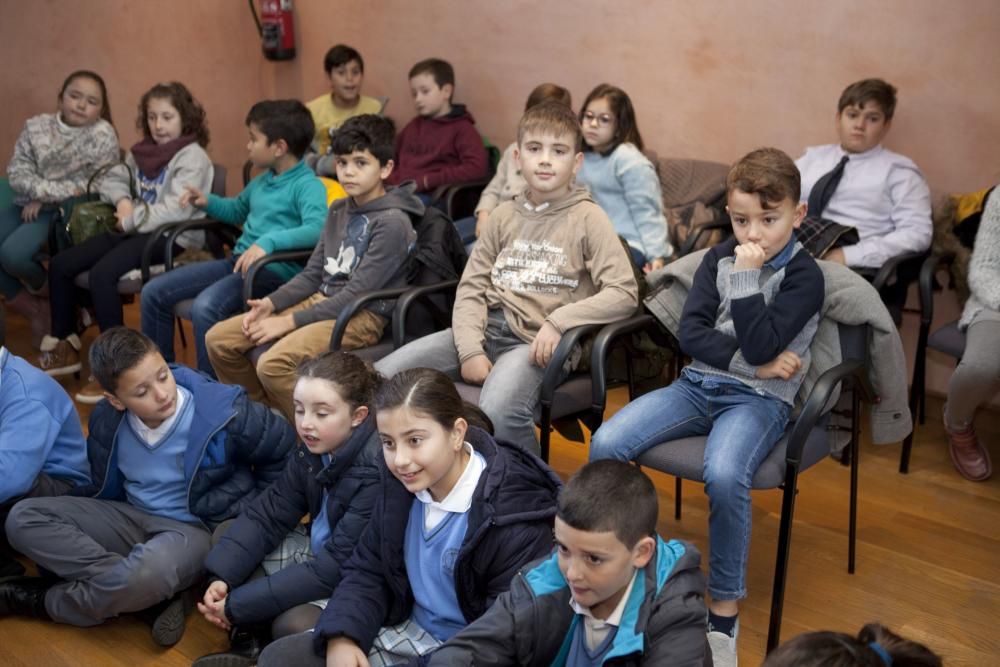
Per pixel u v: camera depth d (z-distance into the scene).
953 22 3.17
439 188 4.14
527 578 1.62
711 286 2.38
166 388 2.27
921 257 3.10
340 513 2.12
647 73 3.93
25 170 4.02
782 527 2.15
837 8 3.39
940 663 1.19
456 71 4.59
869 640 1.20
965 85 3.20
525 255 2.69
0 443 2.30
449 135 4.30
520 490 1.83
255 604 2.08
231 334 3.06
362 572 1.95
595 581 1.47
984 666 2.15
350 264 3.04
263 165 3.52
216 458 2.32
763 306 2.20
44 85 4.62
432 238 2.97
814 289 2.24
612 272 2.55
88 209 3.80
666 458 2.24
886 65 3.34
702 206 3.44
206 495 2.36
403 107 4.88
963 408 2.84
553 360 2.42
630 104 3.52
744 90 3.68
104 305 3.63
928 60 3.25
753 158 2.23
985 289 2.87
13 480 2.29
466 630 1.59
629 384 2.62
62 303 3.73
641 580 1.52
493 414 2.44
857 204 3.26
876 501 2.86
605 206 3.51
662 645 1.49
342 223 3.10
